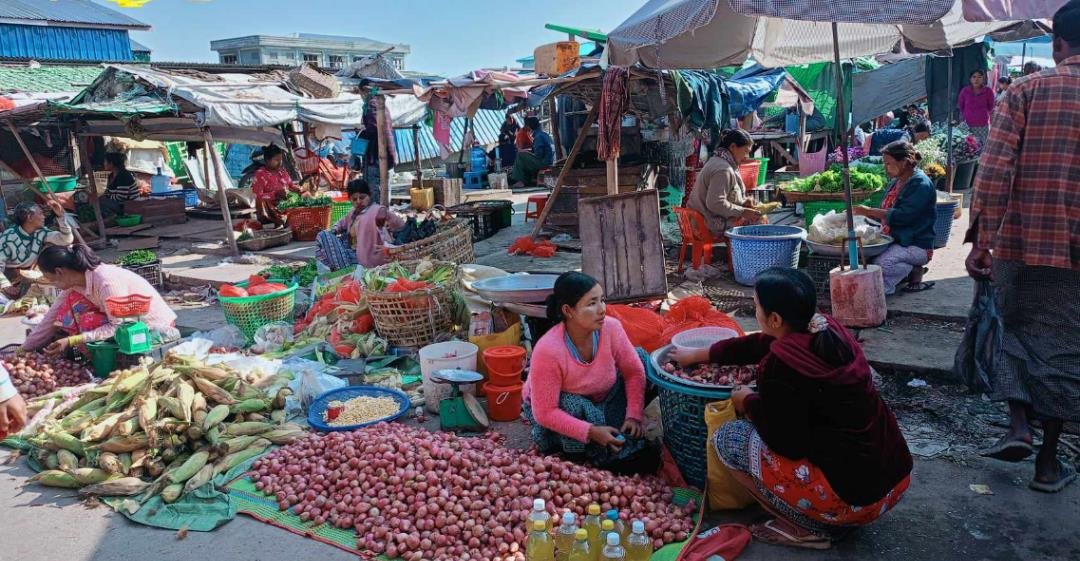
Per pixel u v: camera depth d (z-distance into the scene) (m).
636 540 2.80
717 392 3.23
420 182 13.76
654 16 4.48
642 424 3.64
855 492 2.75
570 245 8.97
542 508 2.82
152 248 10.77
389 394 4.67
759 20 6.52
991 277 3.28
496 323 5.21
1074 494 3.26
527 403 3.88
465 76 8.97
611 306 4.64
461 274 6.18
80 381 5.19
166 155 16.58
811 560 2.92
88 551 3.23
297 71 12.45
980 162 3.15
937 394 4.38
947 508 3.22
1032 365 3.15
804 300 2.74
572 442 3.61
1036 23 7.59
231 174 18.38
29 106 9.73
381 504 3.32
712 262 7.55
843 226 5.92
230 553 3.17
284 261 9.48
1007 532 3.02
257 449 4.04
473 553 2.99
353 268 7.20
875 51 6.91
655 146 9.84
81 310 5.48
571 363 3.56
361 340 5.58
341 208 11.35
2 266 8.31
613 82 6.98
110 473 3.81
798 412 2.69
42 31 19.16
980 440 3.81
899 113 16.67
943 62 11.41
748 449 2.97
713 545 3.01
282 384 4.80
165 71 11.29
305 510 3.43
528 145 17.12
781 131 15.34
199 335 6.18
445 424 4.20
